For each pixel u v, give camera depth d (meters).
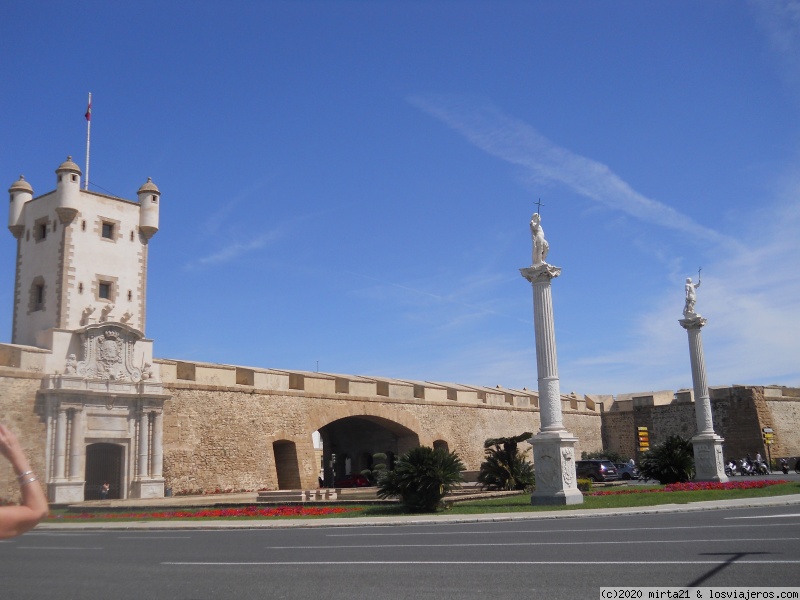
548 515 20.39
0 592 9.72
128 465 34.59
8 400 30.97
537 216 26.45
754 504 22.34
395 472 24.31
